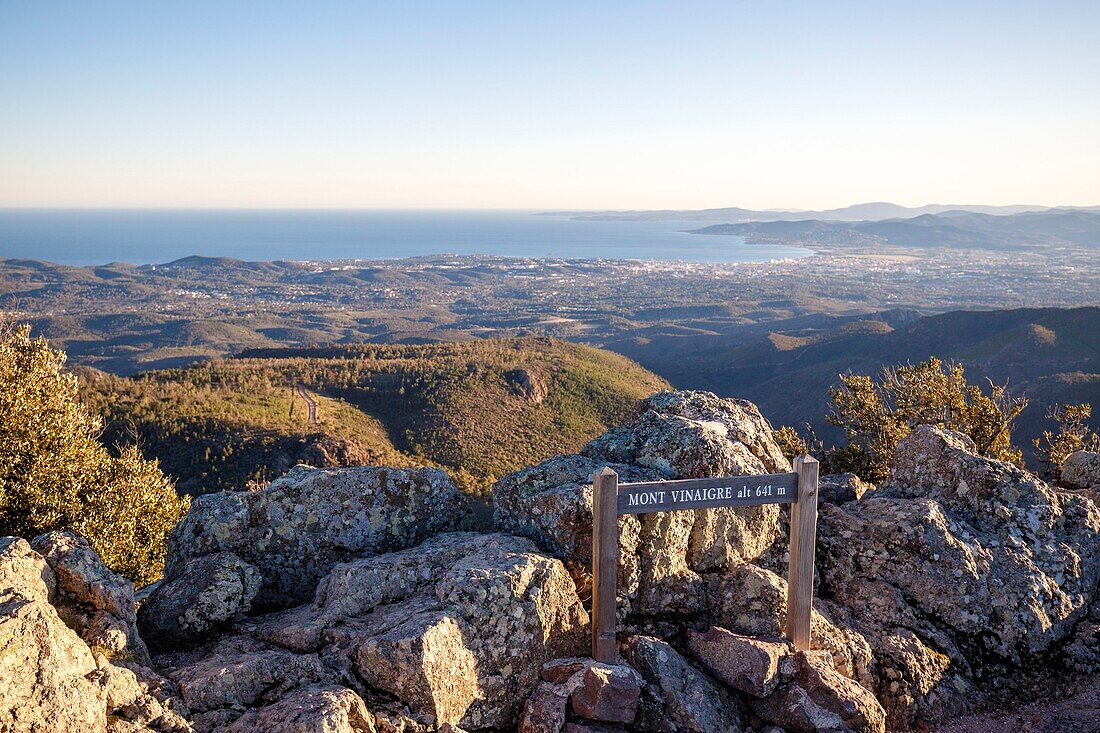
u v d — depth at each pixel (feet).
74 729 16.62
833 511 30.14
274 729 17.97
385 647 20.24
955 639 26.66
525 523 27.12
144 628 22.81
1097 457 37.45
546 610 23.07
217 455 226.38
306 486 27.58
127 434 228.63
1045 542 28.84
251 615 25.36
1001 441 60.59
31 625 17.26
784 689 22.67
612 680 21.15
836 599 28.02
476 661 21.68
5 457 41.34
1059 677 26.16
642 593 25.27
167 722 18.19
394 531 27.78
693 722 21.22
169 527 51.98
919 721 24.53
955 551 27.37
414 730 19.71
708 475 27.50
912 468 32.55
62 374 47.91
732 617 25.38
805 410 456.86
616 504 22.57
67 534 22.70
